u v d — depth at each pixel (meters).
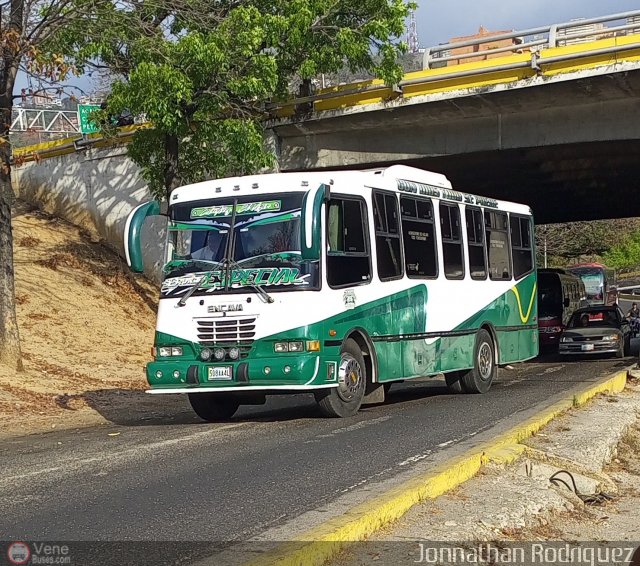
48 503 7.96
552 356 30.47
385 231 14.51
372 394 14.74
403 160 26.06
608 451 10.70
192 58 19.81
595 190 33.31
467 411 13.91
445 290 16.17
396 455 9.80
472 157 25.97
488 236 18.25
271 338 12.56
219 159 22.47
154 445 11.29
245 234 13.12
